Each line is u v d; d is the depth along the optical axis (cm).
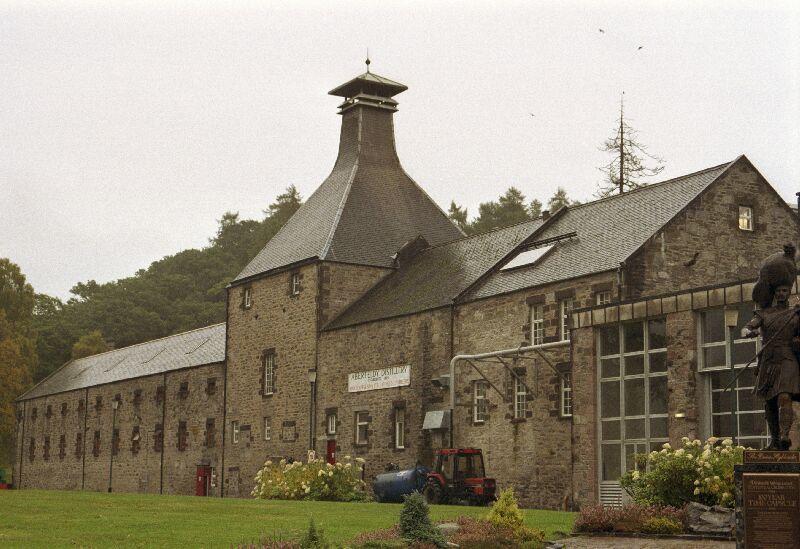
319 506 3159
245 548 1842
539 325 3978
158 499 3397
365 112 5869
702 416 3027
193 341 6900
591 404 3325
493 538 1969
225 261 12444
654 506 2227
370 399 4750
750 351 2912
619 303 3259
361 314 4994
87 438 7512
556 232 4491
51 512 2698
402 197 5728
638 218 4078
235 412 5809
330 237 5294
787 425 1595
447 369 4338
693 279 3859
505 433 4028
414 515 1908
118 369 7481
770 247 4075
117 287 12212
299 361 5278
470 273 4575
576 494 3325
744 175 4069
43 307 12006
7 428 8756
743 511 1596
